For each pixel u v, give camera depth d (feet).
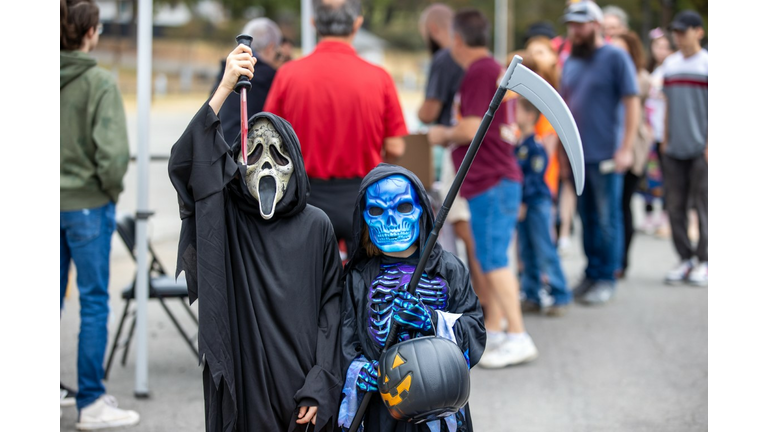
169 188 46.62
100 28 15.26
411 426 10.30
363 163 15.71
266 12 128.88
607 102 24.47
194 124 9.95
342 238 15.92
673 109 27.48
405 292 9.95
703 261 28.53
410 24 153.89
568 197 33.14
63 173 14.69
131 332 19.54
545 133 24.39
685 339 21.98
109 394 17.54
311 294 10.42
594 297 25.79
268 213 10.12
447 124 21.68
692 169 27.81
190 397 17.44
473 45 19.10
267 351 10.20
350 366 10.23
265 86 18.04
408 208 10.34
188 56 137.39
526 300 24.93
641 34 100.58
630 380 18.72
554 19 128.57
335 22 15.74
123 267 30.30
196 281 10.23
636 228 40.57
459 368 9.67
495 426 16.02
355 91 15.46
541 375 19.16
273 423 10.21
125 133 14.80
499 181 19.07
